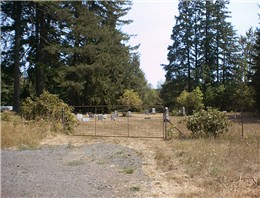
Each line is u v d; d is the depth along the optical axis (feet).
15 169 29.78
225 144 39.34
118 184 23.62
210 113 47.65
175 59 178.70
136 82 171.53
